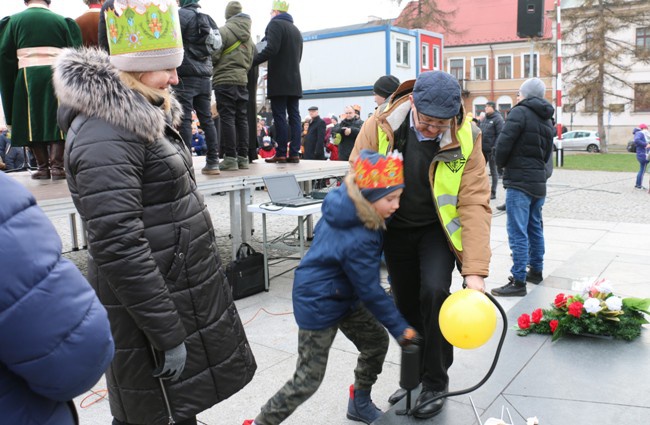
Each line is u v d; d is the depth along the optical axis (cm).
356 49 2069
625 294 482
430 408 280
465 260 261
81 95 192
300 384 253
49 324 111
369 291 240
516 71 4603
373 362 286
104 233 191
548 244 721
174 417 218
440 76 245
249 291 534
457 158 259
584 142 3425
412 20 4138
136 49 213
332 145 1240
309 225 776
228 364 231
